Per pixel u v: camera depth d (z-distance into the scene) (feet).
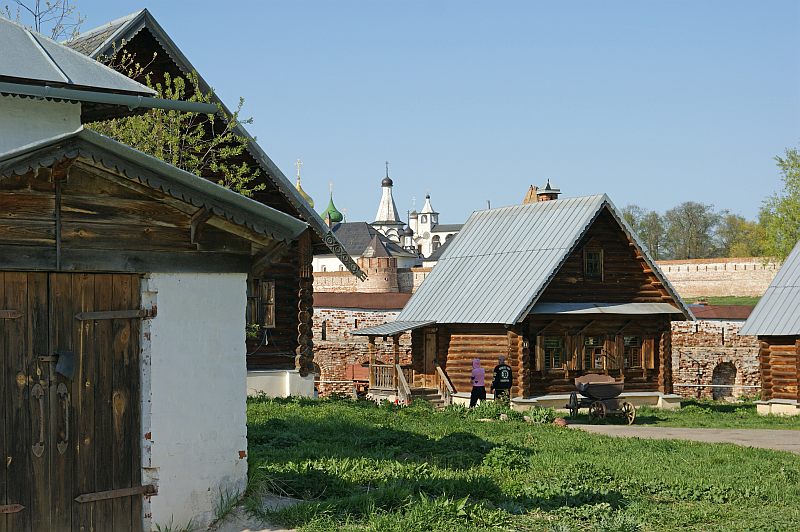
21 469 31.12
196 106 36.60
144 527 33.65
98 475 32.78
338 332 175.63
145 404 33.88
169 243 34.42
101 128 73.15
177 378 34.63
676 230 403.34
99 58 73.92
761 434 84.94
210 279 35.60
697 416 109.50
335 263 412.77
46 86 33.47
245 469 36.45
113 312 33.37
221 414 35.76
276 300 95.30
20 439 31.17
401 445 56.03
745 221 383.65
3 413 30.86
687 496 46.50
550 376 119.34
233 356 36.17
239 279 36.42
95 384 32.91
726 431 88.22
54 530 31.65
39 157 30.60
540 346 118.93
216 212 34.58
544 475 48.85
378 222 620.49
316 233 94.94
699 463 57.57
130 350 33.83
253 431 56.34
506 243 129.08
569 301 120.67
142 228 33.78
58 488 31.83
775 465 57.57
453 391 122.52
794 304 116.47
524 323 117.70
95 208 32.81
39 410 31.60
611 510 40.73
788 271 122.31
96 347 32.99
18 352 31.30
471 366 122.31
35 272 31.73
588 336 122.52
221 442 35.73
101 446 32.91
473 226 139.23
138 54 81.61
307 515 35.01
